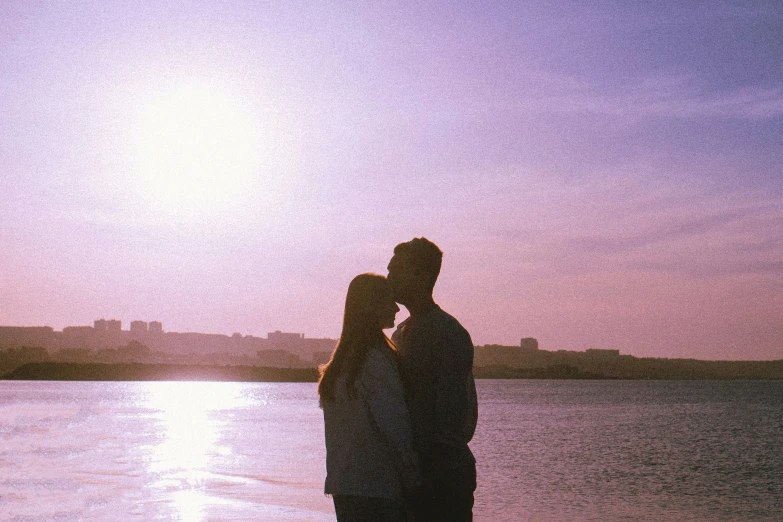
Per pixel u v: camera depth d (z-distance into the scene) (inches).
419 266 171.0
